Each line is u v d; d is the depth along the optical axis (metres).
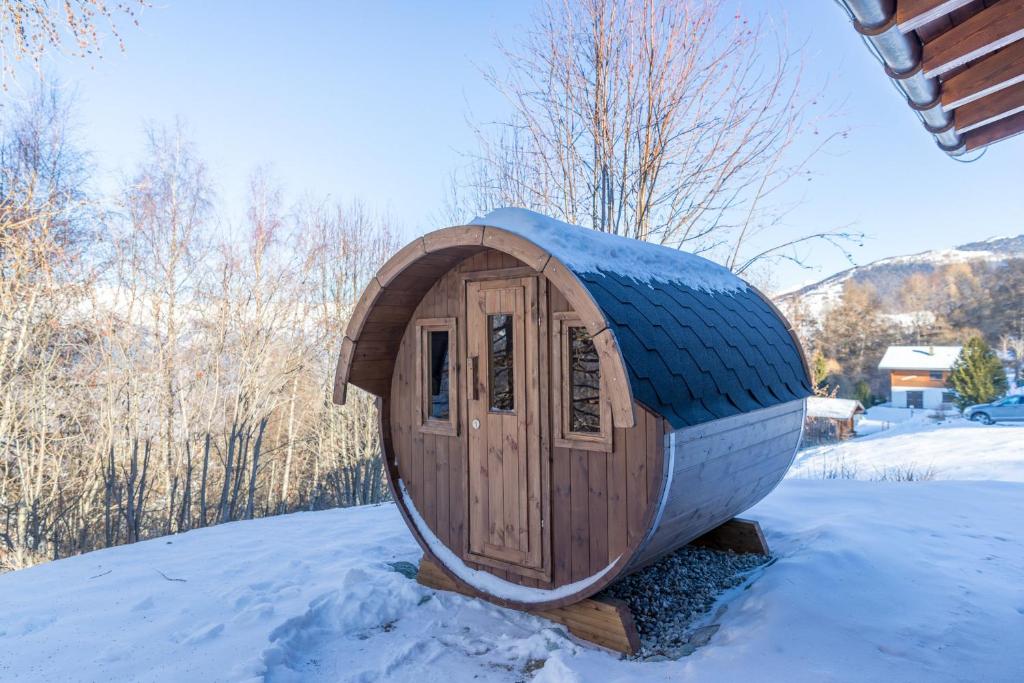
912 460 14.43
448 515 4.25
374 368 4.48
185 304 17.97
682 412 3.20
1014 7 2.32
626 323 3.24
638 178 10.29
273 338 19.62
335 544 5.47
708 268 5.28
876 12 2.23
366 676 3.14
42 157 13.65
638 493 3.23
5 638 3.58
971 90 2.84
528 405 3.75
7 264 11.80
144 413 15.37
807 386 4.94
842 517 5.45
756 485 4.46
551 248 3.42
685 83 10.02
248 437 9.63
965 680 2.73
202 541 5.84
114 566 5.01
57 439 11.50
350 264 21.22
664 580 4.29
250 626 3.67
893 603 3.57
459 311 4.17
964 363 34.72
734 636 3.33
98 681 3.04
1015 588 3.86
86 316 14.06
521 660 3.31
